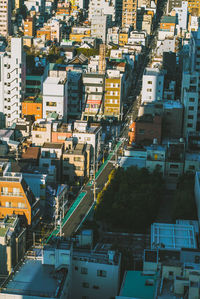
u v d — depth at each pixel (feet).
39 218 564.30
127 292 387.14
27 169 634.02
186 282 367.86
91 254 436.76
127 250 479.82
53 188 611.88
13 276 398.01
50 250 412.16
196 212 580.71
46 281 393.29
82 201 645.10
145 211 574.15
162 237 513.04
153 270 415.85
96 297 422.82
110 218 573.33
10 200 525.34
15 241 471.62
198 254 443.32
